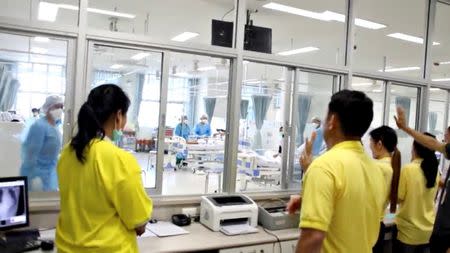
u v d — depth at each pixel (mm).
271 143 6473
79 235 1395
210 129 10133
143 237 2807
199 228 3129
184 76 11352
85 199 1396
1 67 2992
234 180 3699
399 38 6945
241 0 3707
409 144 4840
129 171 1422
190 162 8945
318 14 5680
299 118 4246
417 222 2986
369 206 1347
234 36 3727
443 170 3619
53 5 4305
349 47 4344
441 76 10094
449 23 5750
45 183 3002
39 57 3033
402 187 2998
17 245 2381
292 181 4195
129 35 3180
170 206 3314
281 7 5375
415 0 4977
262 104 6996
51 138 3018
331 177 1271
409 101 5141
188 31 6949
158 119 3465
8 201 2504
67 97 2996
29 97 3008
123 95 1522
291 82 4145
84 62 3021
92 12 5812
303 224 1242
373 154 2861
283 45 7762
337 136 1397
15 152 2928
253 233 3062
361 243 1328
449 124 5578
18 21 2770
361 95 1376
